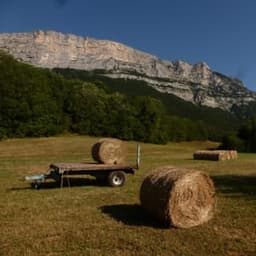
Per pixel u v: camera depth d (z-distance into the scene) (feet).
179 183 30.76
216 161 95.61
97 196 44.16
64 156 111.14
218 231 29.91
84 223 32.22
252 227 30.96
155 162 91.25
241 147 238.07
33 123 191.72
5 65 190.70
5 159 97.76
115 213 35.65
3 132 179.52
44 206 38.70
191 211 31.12
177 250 25.75
